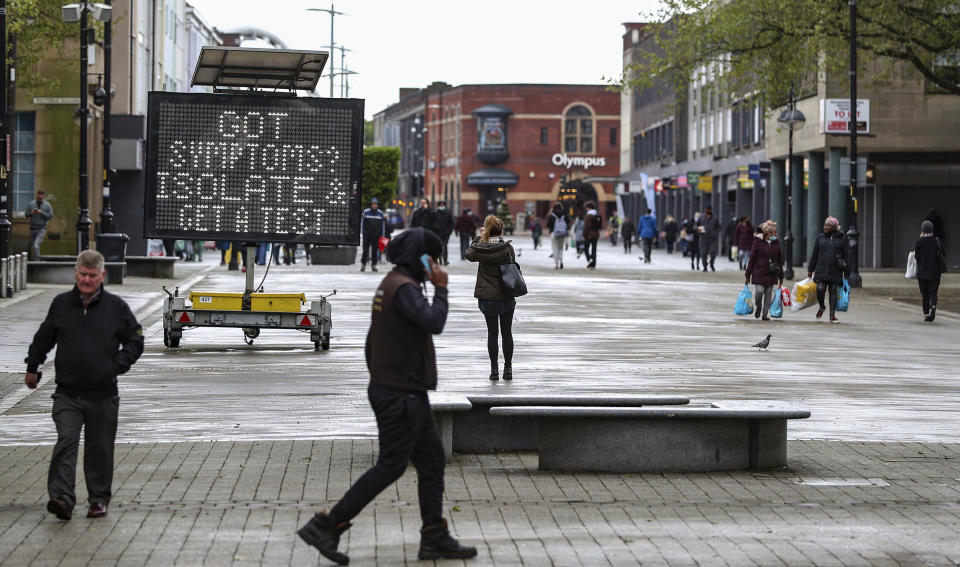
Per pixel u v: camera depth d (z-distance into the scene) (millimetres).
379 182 194125
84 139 60125
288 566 13094
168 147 34188
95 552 13508
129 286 56844
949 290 64688
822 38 65312
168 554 13461
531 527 14773
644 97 174125
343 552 13664
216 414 22797
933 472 18281
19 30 60375
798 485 17359
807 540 14203
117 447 19484
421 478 13508
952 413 24000
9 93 63375
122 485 16812
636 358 32875
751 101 71688
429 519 13414
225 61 35000
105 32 67062
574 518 15258
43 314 42062
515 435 19812
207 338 37156
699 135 137750
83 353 14992
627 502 16203
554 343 36562
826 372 30438
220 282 61344
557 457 18234
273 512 15430
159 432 20891
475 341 36719
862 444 20547
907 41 65438
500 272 27578
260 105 34312
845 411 24062
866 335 41625
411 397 13344
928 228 47375
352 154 34562
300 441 20094
